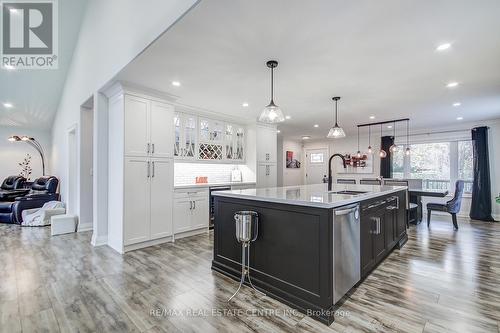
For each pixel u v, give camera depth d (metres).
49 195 5.78
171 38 2.18
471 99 3.94
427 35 2.11
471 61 2.59
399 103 4.16
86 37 4.22
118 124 3.41
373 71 2.84
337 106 4.35
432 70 2.81
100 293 2.23
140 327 1.76
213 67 2.75
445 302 2.10
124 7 2.82
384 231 3.03
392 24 1.96
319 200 2.06
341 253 2.03
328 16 1.86
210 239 3.98
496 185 5.53
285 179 8.67
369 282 2.47
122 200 3.29
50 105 6.36
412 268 2.82
